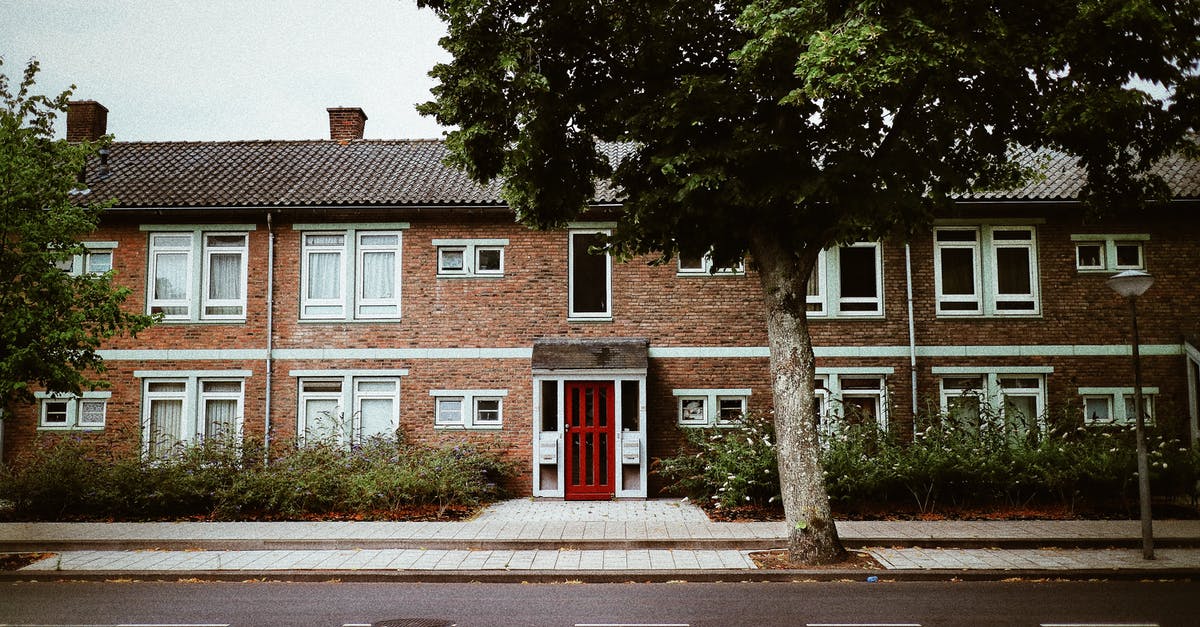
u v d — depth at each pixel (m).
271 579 10.34
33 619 8.15
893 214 10.09
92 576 10.41
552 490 16.86
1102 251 17.70
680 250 11.70
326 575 10.35
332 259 18.14
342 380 17.81
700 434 16.72
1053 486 14.26
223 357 17.80
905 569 10.24
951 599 8.86
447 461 15.74
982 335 17.53
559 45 10.58
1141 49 9.43
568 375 16.80
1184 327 17.41
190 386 17.80
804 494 10.63
